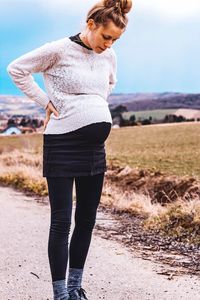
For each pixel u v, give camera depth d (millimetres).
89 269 5961
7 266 6000
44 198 13023
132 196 11789
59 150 4211
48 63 4227
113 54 4395
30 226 8688
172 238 7801
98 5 4078
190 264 6359
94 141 4230
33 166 19500
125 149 22531
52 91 4242
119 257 6602
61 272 4207
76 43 4203
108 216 9836
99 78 4250
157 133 27922
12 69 4223
